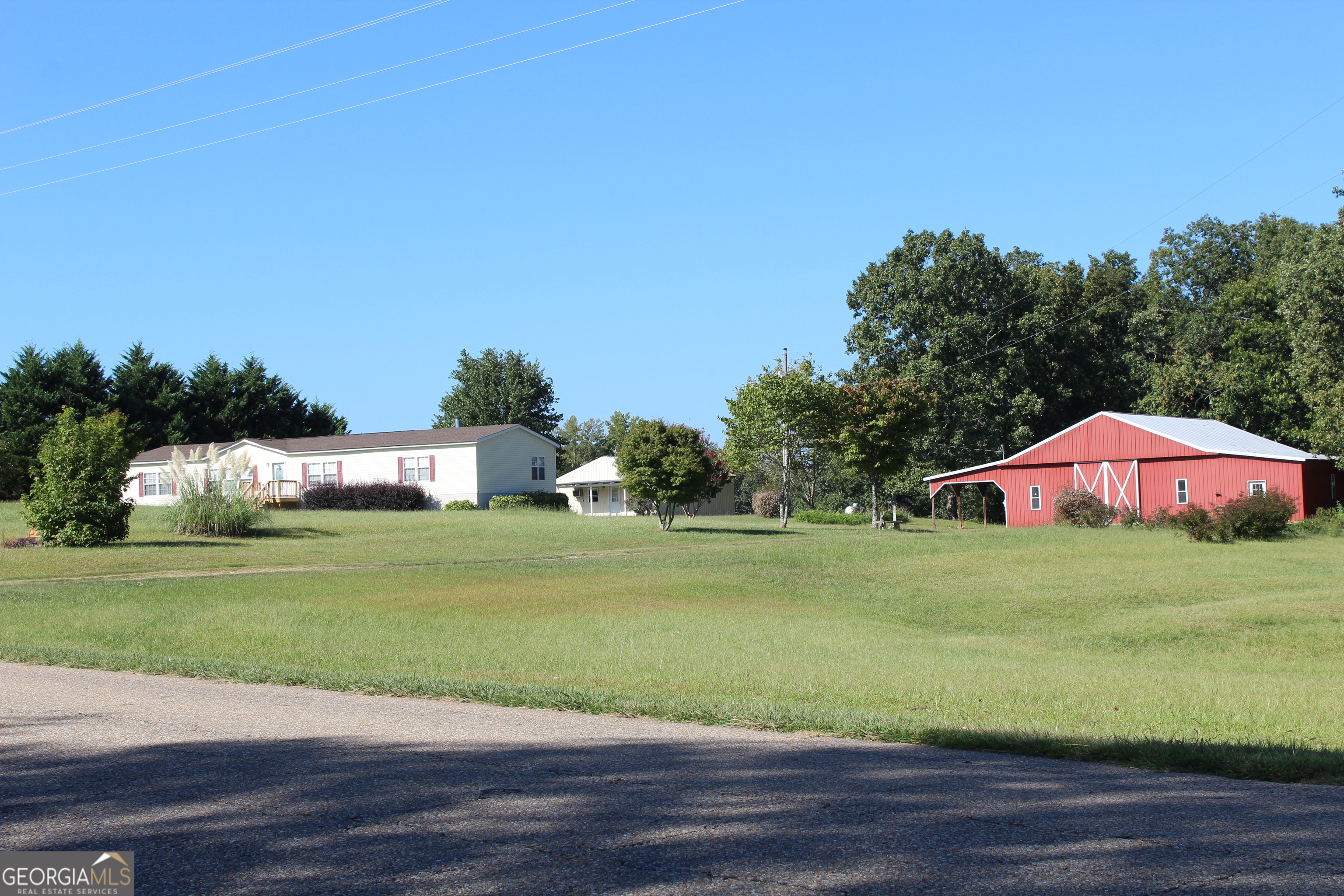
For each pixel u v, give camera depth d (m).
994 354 58.97
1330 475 40.09
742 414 46.03
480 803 4.97
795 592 22.31
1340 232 37.53
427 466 47.50
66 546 27.47
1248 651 15.32
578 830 4.52
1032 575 24.48
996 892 3.74
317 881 3.91
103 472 28.08
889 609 20.31
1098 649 15.78
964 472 47.66
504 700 8.29
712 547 30.48
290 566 25.19
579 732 6.95
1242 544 30.33
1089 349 65.00
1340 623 17.09
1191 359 58.62
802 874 3.94
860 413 40.69
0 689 8.92
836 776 5.58
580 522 38.53
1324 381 38.50
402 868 4.05
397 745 6.44
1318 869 3.96
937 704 9.75
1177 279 70.00
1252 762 5.80
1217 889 3.75
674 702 8.15
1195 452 39.75
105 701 8.23
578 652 13.95
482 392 83.62
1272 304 58.66
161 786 5.34
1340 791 5.27
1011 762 6.03
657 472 36.34
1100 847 4.25
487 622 16.94
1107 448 42.84
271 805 4.96
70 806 4.99
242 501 32.09
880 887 3.80
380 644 14.70
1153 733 8.27
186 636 15.10
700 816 4.75
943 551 29.17
